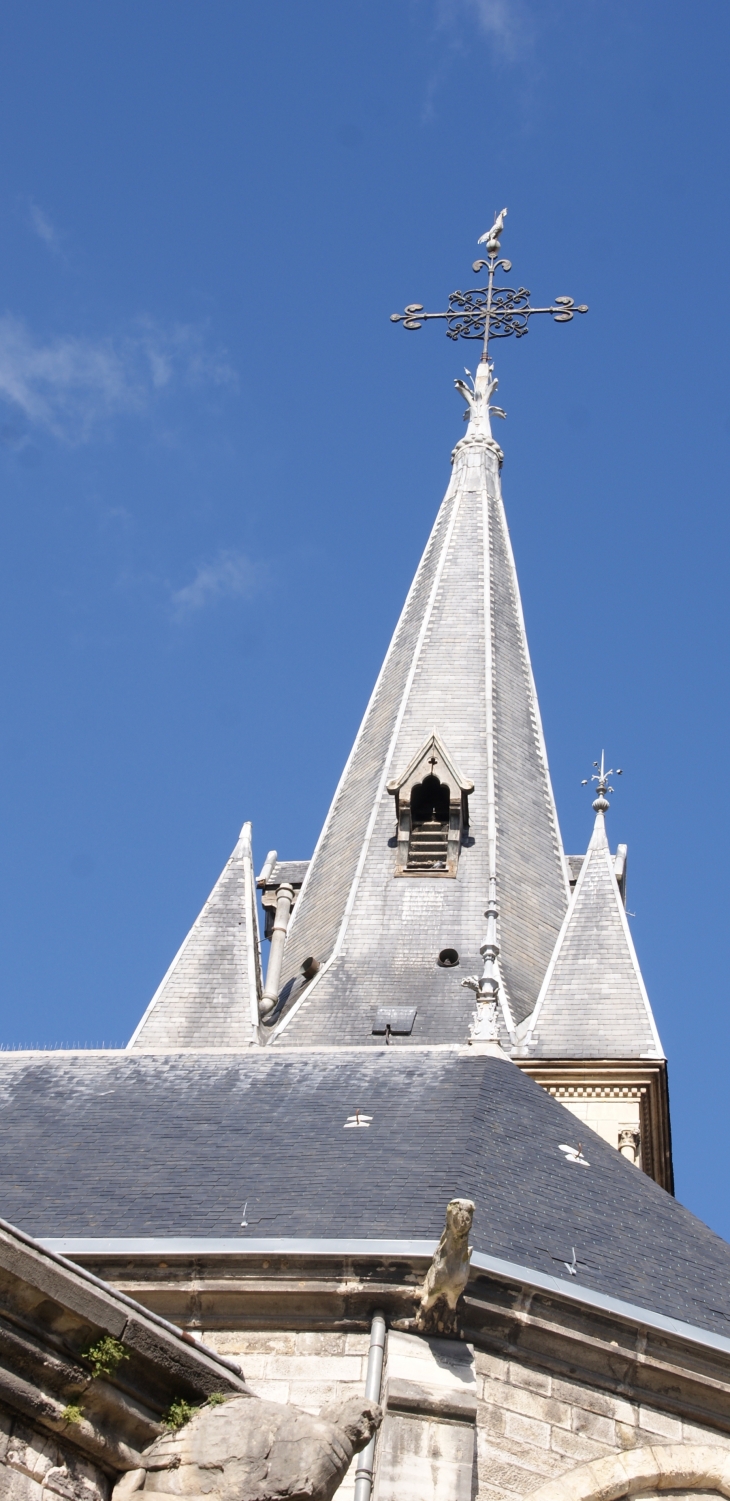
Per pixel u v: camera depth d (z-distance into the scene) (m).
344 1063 30.81
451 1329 22.48
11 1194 26.05
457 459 59.28
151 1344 13.47
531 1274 23.06
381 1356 22.23
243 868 46.59
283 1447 13.28
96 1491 13.17
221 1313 23.05
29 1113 29.48
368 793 50.44
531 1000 44.91
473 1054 30.75
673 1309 24.14
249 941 44.84
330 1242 23.09
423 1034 42.62
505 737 51.16
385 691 53.72
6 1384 12.92
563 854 49.75
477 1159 26.36
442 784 48.69
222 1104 29.50
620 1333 23.16
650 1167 40.97
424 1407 21.66
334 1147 27.14
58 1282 13.16
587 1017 41.97
